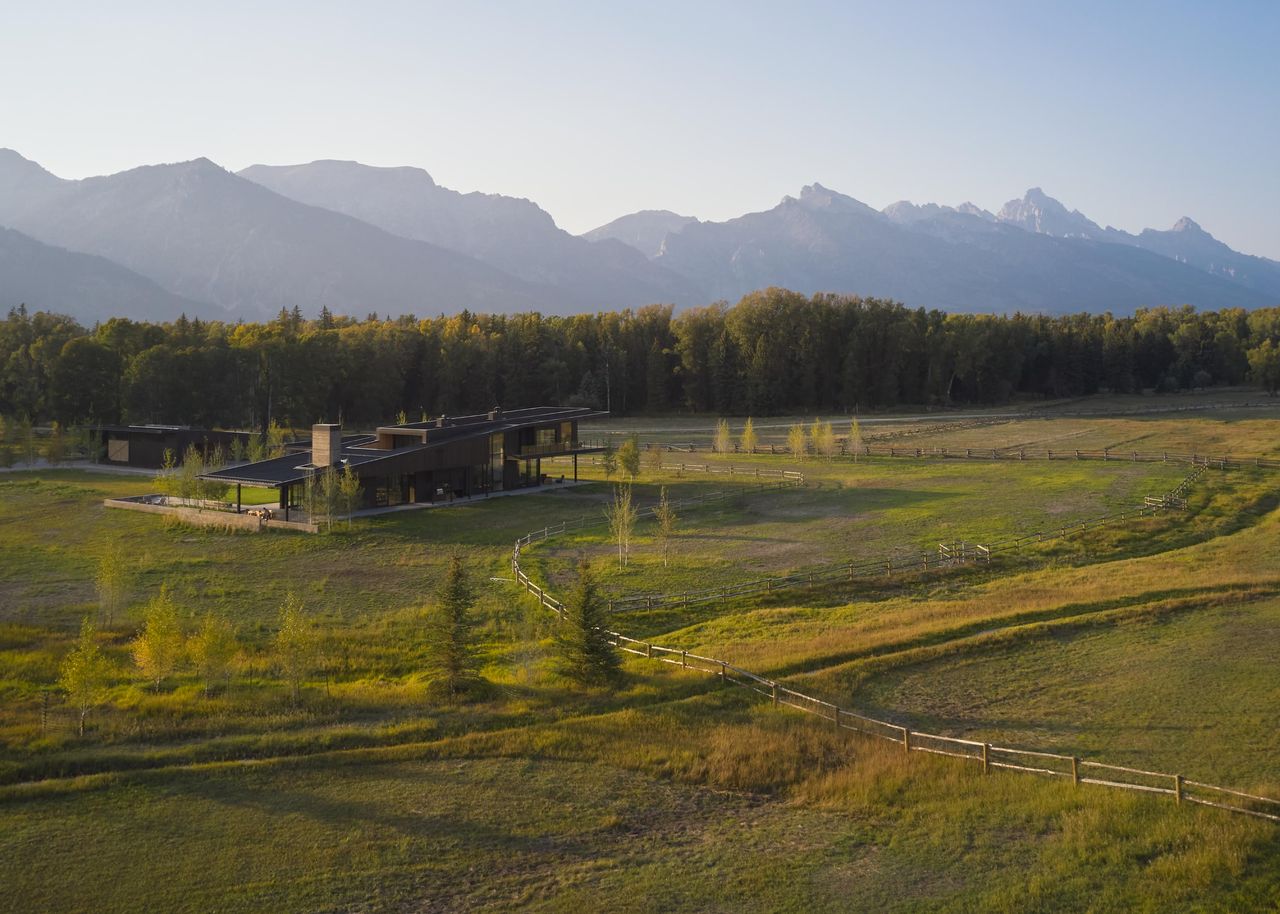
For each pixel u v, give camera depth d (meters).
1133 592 46.25
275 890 22.03
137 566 56.69
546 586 51.59
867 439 128.75
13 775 27.91
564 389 172.88
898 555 58.09
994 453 109.12
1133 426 134.12
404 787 27.58
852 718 31.84
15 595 50.12
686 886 22.05
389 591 51.50
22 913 20.95
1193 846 22.19
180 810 26.03
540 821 25.56
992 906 20.50
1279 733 28.98
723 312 190.62
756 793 27.28
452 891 22.03
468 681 35.53
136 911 21.17
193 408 134.62
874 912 20.62
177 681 37.34
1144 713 31.31
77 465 108.69
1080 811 24.36
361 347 156.25
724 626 43.81
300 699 34.66
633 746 30.23
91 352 131.12
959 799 25.72
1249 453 101.56
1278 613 42.31
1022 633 40.09
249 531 67.12
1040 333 198.12
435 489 81.06
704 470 103.19
